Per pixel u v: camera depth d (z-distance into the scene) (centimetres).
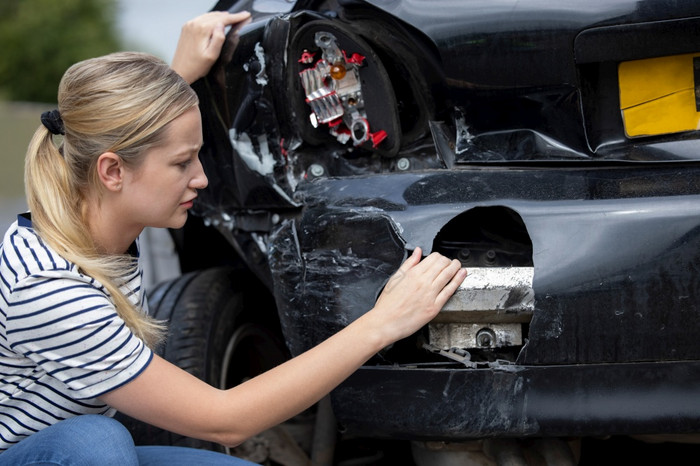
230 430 163
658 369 172
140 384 160
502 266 182
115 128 155
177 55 211
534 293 171
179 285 249
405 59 194
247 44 202
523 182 182
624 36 178
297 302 192
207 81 210
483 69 187
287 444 242
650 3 176
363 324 167
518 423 175
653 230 170
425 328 181
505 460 192
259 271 225
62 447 157
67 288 156
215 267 262
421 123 199
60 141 167
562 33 180
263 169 207
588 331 171
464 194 181
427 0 189
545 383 173
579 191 178
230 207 224
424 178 186
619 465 245
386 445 257
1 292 157
